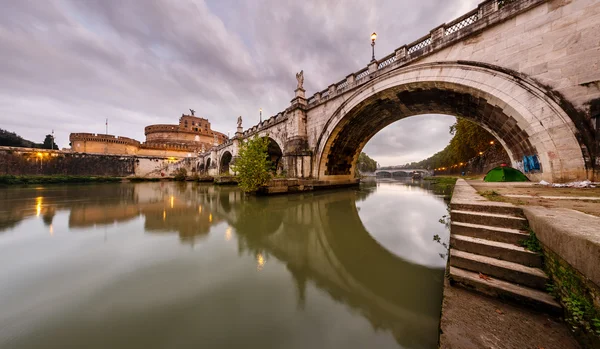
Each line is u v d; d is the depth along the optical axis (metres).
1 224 7.62
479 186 6.72
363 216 9.09
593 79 6.70
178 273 4.16
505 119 9.52
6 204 11.84
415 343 2.42
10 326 2.65
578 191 5.18
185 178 40.03
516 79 8.20
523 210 3.03
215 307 3.11
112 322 2.76
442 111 15.22
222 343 2.44
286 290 3.61
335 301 3.29
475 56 9.47
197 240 6.07
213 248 5.50
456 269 2.84
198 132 63.28
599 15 6.65
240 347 2.38
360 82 14.60
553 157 7.36
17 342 2.40
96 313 2.93
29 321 2.75
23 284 3.67
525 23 8.06
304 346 2.40
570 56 7.09
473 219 3.29
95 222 7.99
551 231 2.15
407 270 4.32
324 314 2.98
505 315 2.15
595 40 6.70
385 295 3.44
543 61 7.62
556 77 7.34
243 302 3.25
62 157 33.66
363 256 5.09
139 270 4.26
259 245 5.81
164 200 13.63
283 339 2.51
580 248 1.69
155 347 2.37
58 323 2.72
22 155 30.19
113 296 3.34
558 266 2.09
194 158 47.16
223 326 2.72
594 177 6.60
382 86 13.11
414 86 11.92
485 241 2.93
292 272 4.29
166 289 3.57
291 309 3.09
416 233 6.73
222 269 4.37
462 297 2.49
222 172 38.66
